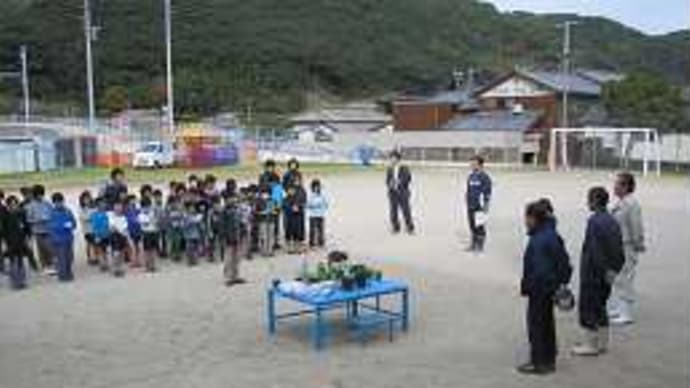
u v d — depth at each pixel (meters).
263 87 100.69
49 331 12.16
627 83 66.62
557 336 11.31
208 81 97.38
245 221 17.64
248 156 63.22
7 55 96.75
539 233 9.67
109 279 16.08
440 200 30.92
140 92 94.50
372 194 33.00
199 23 103.44
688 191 35.66
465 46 115.06
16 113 87.25
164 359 10.64
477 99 71.06
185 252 18.09
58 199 15.98
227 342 11.40
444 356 10.59
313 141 74.56
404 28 114.50
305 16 111.19
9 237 15.24
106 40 97.94
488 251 18.91
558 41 116.69
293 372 10.01
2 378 9.98
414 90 107.81
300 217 18.81
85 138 57.91
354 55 109.06
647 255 18.03
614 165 55.97
